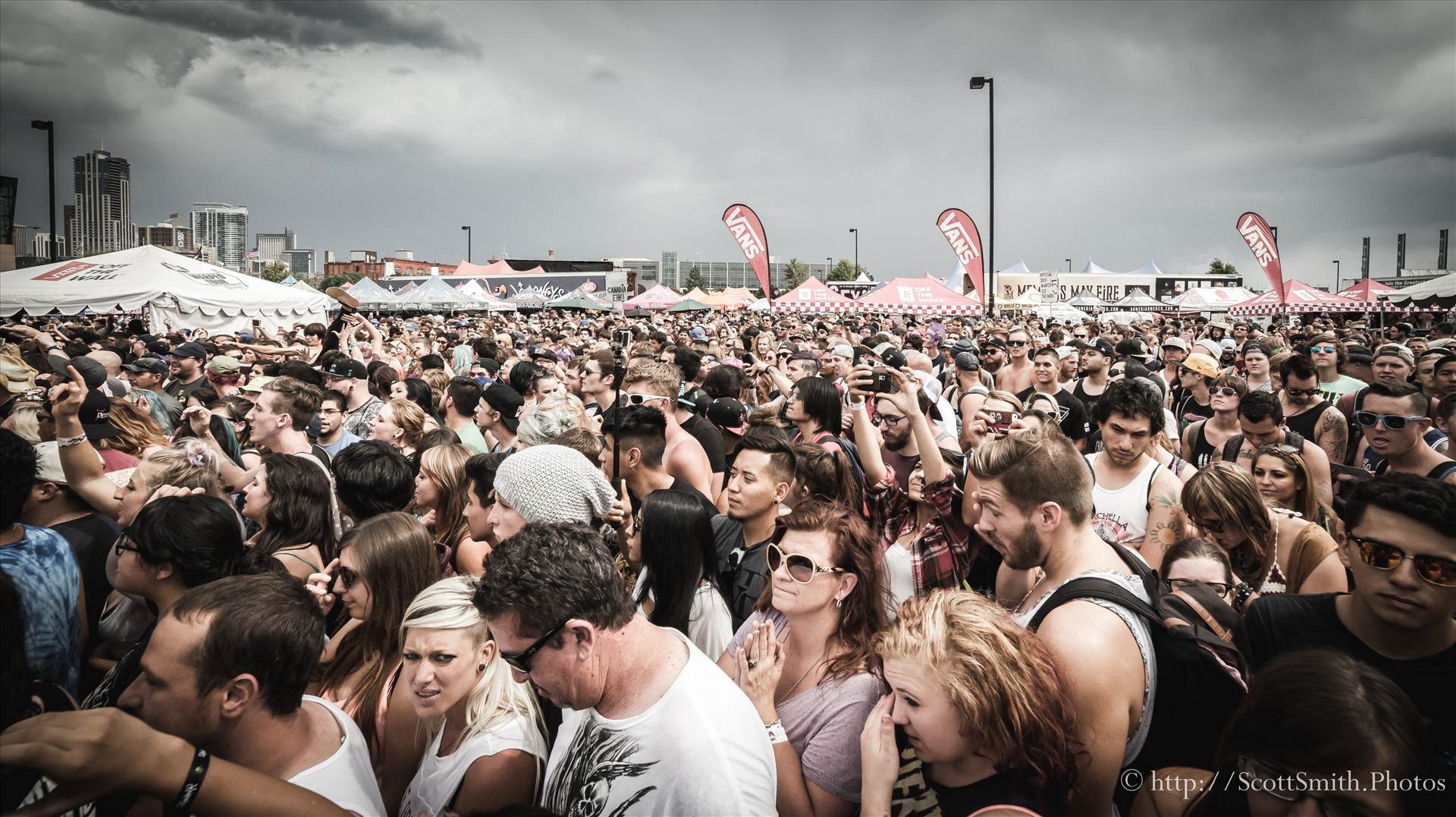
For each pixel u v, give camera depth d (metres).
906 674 1.84
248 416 6.14
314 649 1.99
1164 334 19.86
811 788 2.25
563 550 1.86
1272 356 8.52
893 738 2.01
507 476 3.07
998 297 70.81
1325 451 5.91
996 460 2.37
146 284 16.64
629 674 1.87
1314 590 3.26
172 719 1.83
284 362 9.24
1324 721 1.49
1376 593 2.16
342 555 2.82
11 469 2.67
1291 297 31.91
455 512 4.05
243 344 12.34
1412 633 2.19
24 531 2.83
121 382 7.17
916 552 3.60
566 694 1.87
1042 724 1.77
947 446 5.65
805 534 2.48
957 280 35.91
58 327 14.20
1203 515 3.34
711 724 1.79
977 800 1.84
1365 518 2.18
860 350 10.16
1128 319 30.84
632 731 1.82
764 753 1.86
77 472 3.60
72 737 1.42
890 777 1.97
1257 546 3.29
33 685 1.82
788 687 2.56
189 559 2.76
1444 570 2.05
